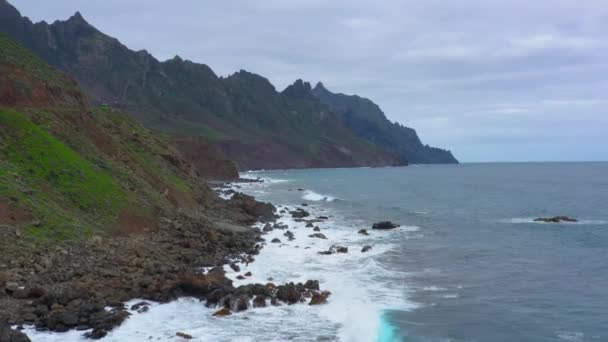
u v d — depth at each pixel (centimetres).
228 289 2012
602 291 2255
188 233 3123
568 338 1666
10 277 1883
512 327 1767
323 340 1606
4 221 2262
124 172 3697
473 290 2259
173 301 1961
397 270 2669
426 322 1806
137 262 2319
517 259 2986
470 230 4238
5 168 2644
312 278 2442
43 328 1574
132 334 1606
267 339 1611
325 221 4812
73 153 3275
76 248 2334
